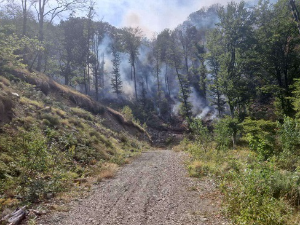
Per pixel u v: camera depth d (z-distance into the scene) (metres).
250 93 30.14
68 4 27.42
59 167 9.53
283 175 6.48
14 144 9.66
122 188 8.59
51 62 33.78
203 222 5.11
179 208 6.15
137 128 36.59
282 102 26.62
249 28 29.69
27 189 7.26
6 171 7.91
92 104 28.73
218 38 31.34
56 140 12.48
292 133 10.73
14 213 5.55
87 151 13.54
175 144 41.09
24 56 25.59
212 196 6.96
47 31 36.91
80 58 43.94
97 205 6.73
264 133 13.01
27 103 14.98
